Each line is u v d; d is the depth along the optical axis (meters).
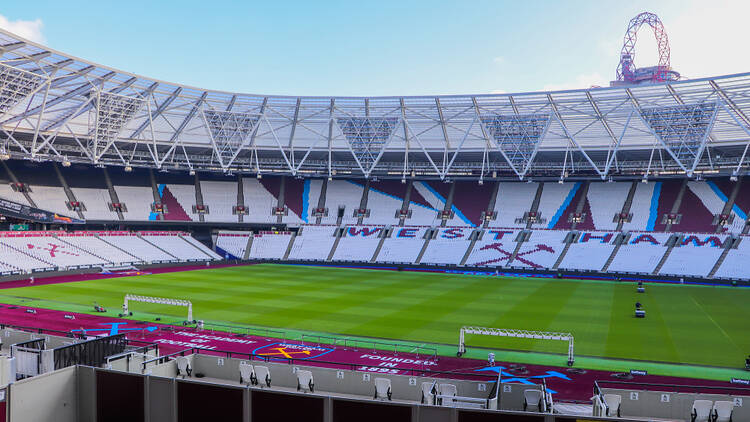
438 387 17.86
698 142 72.00
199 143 83.25
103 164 77.44
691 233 77.38
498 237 86.19
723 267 70.19
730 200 81.06
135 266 75.62
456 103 70.94
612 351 32.91
